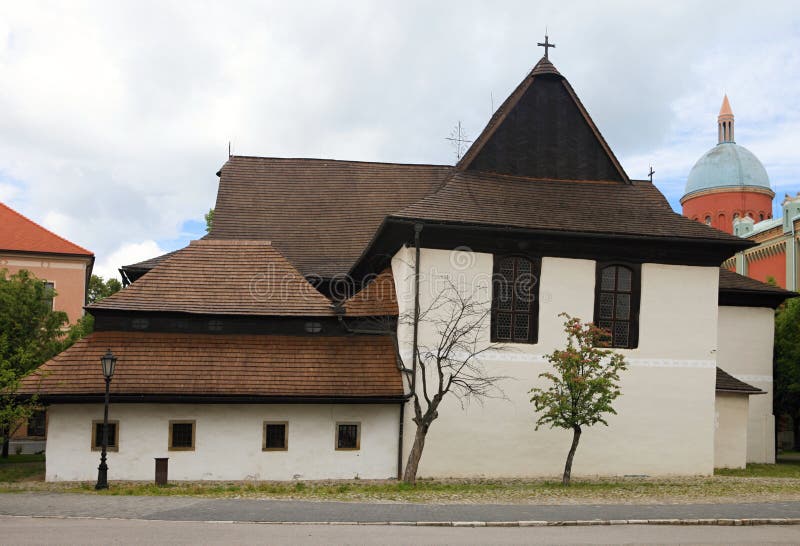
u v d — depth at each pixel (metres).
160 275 23.81
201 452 21.42
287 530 13.09
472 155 24.56
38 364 28.75
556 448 22.70
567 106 25.69
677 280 24.06
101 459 19.58
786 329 33.12
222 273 24.28
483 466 22.19
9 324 28.70
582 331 21.72
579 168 25.50
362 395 21.84
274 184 30.94
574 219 23.53
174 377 21.53
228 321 23.20
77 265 52.19
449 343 22.23
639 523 14.44
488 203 23.36
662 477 23.11
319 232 29.25
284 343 23.08
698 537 13.23
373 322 23.50
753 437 29.80
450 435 22.11
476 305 22.58
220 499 16.69
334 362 22.69
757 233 58.34
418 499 16.95
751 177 66.50
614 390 23.27
